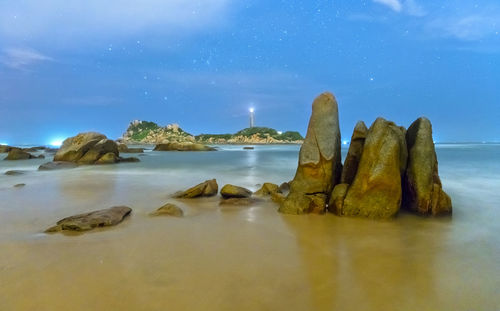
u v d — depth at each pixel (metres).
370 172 7.74
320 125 8.99
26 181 15.33
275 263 5.05
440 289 4.23
